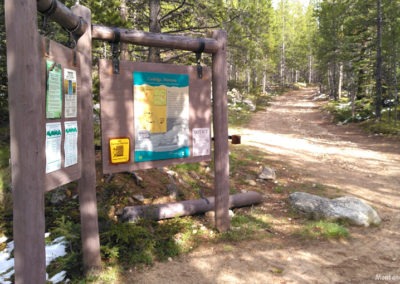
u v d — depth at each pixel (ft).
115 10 35.45
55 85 10.77
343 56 98.17
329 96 150.71
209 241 18.29
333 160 41.01
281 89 213.46
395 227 20.88
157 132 17.02
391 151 48.26
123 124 15.85
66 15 11.75
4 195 22.13
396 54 79.15
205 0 39.37
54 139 10.77
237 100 121.49
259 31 97.40
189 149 18.33
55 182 10.87
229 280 14.60
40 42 9.77
